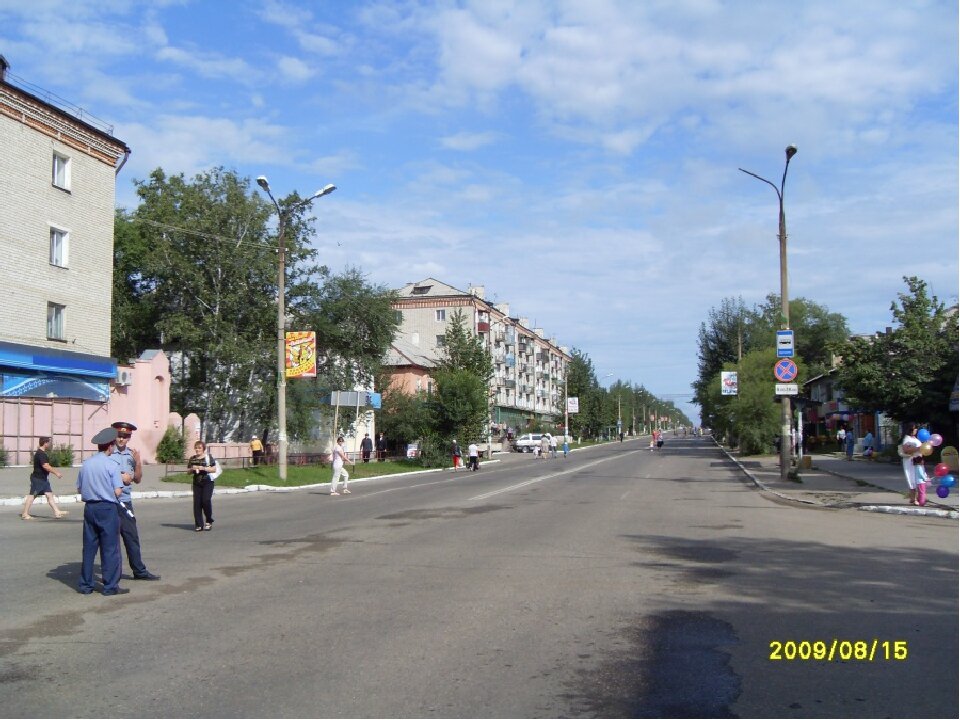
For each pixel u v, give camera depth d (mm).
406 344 70375
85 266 31438
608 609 8086
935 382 32281
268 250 41625
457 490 25719
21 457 27578
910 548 12234
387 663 6270
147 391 33625
